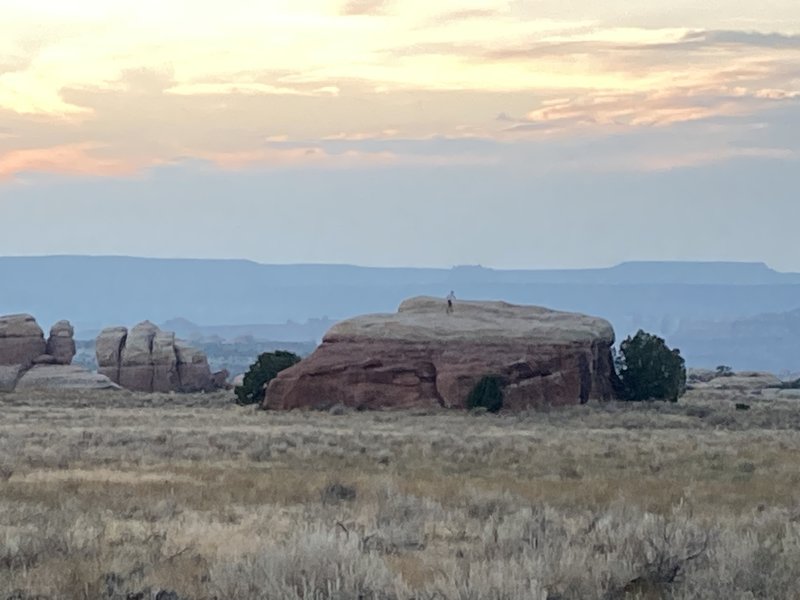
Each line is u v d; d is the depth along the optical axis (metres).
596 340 85.31
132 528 21.80
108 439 50.00
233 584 15.24
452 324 84.50
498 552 18.56
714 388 127.75
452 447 48.28
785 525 22.19
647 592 15.60
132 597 15.16
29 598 15.26
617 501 26.80
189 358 125.31
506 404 77.75
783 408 83.88
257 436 53.19
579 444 50.66
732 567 16.47
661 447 49.16
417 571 17.23
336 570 15.09
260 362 90.44
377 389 80.00
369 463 40.84
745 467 39.69
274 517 23.81
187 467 37.56
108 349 123.50
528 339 82.38
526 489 30.75
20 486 30.30
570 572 16.14
